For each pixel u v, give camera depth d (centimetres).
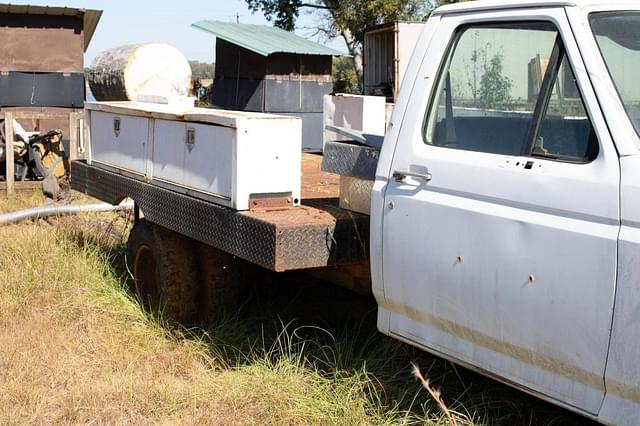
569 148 314
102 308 595
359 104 598
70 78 1553
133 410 450
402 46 1994
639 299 279
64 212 940
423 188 365
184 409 450
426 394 416
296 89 1572
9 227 867
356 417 406
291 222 404
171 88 1363
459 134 360
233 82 1641
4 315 588
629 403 290
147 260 588
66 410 449
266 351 501
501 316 329
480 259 335
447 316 356
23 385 476
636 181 285
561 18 324
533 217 316
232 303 557
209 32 1638
